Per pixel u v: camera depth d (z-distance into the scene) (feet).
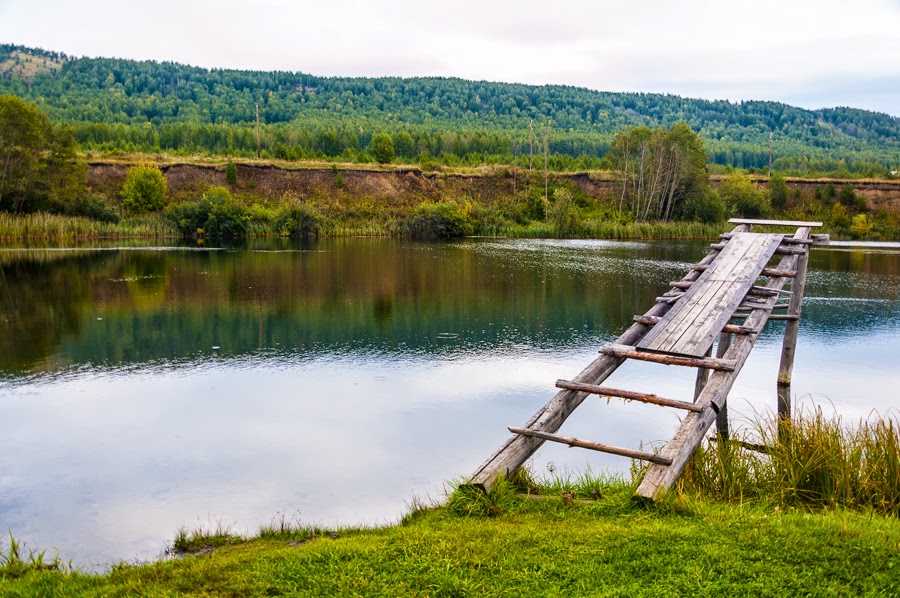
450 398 39.14
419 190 215.51
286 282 85.81
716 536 16.51
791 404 38.96
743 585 14.23
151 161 198.29
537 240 172.35
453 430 33.71
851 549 15.69
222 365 46.32
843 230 203.10
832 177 262.06
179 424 34.35
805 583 14.26
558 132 470.80
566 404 23.73
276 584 14.96
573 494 21.29
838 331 59.52
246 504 25.02
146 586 15.23
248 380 42.60
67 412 36.17
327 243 153.07
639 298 75.56
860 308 71.00
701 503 19.49
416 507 23.47
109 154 205.98
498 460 21.04
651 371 46.03
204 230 161.79
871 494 21.42
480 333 57.06
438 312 66.59
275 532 21.11
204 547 20.25
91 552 21.15
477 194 221.87
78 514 24.16
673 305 29.91
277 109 467.52
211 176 198.49
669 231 188.03
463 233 181.88
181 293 76.23
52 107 426.10
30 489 26.45
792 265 34.42
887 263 119.75
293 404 37.78
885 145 605.73
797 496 21.59
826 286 87.97
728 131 608.19
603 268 105.09
